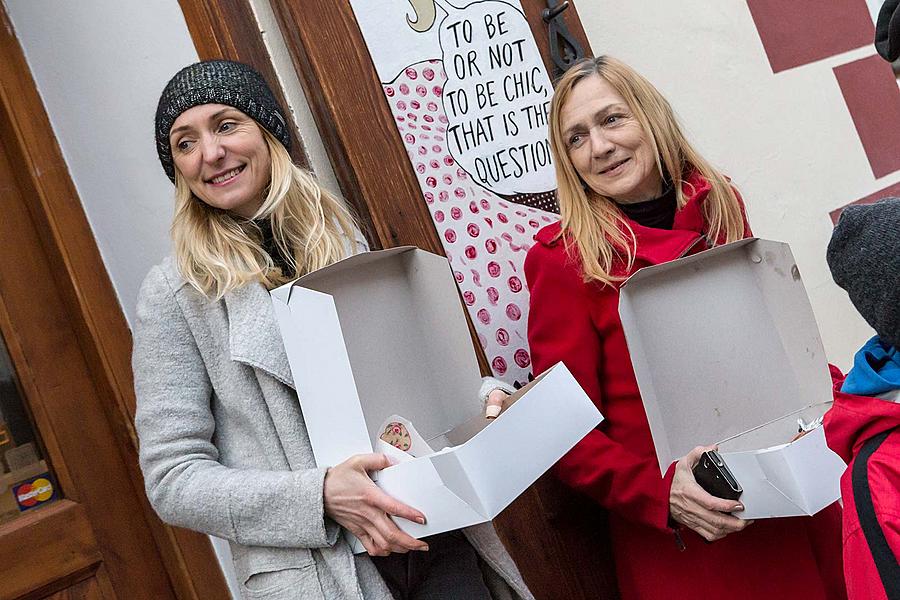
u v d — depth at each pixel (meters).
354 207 1.97
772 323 1.66
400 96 2.05
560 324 1.70
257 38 1.97
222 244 1.42
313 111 1.98
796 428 1.66
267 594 1.35
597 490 1.67
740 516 1.53
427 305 1.54
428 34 2.11
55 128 2.13
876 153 2.97
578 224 1.71
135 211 2.05
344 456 1.34
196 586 2.04
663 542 1.71
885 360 1.12
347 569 1.33
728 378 1.63
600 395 1.71
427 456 1.27
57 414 2.02
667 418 1.59
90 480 2.02
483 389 1.56
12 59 2.11
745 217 1.84
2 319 2.01
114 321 2.10
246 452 1.38
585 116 1.72
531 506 1.97
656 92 1.78
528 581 1.94
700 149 2.64
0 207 2.06
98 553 1.99
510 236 2.13
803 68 2.87
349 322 1.46
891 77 3.04
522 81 2.24
